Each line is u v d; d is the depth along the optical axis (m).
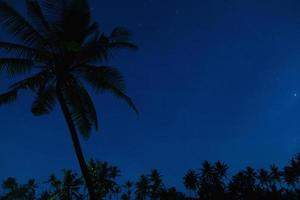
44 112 13.91
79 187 41.12
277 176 72.38
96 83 13.35
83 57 12.98
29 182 57.16
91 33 13.81
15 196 54.91
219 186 50.19
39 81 12.51
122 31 12.96
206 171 67.69
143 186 73.69
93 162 51.22
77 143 12.54
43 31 12.52
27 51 12.18
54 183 42.84
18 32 11.92
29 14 12.41
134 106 13.85
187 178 67.69
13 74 12.23
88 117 14.36
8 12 11.60
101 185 49.44
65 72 13.02
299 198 40.47
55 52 12.97
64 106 12.83
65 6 12.79
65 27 13.01
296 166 70.62
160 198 54.00
